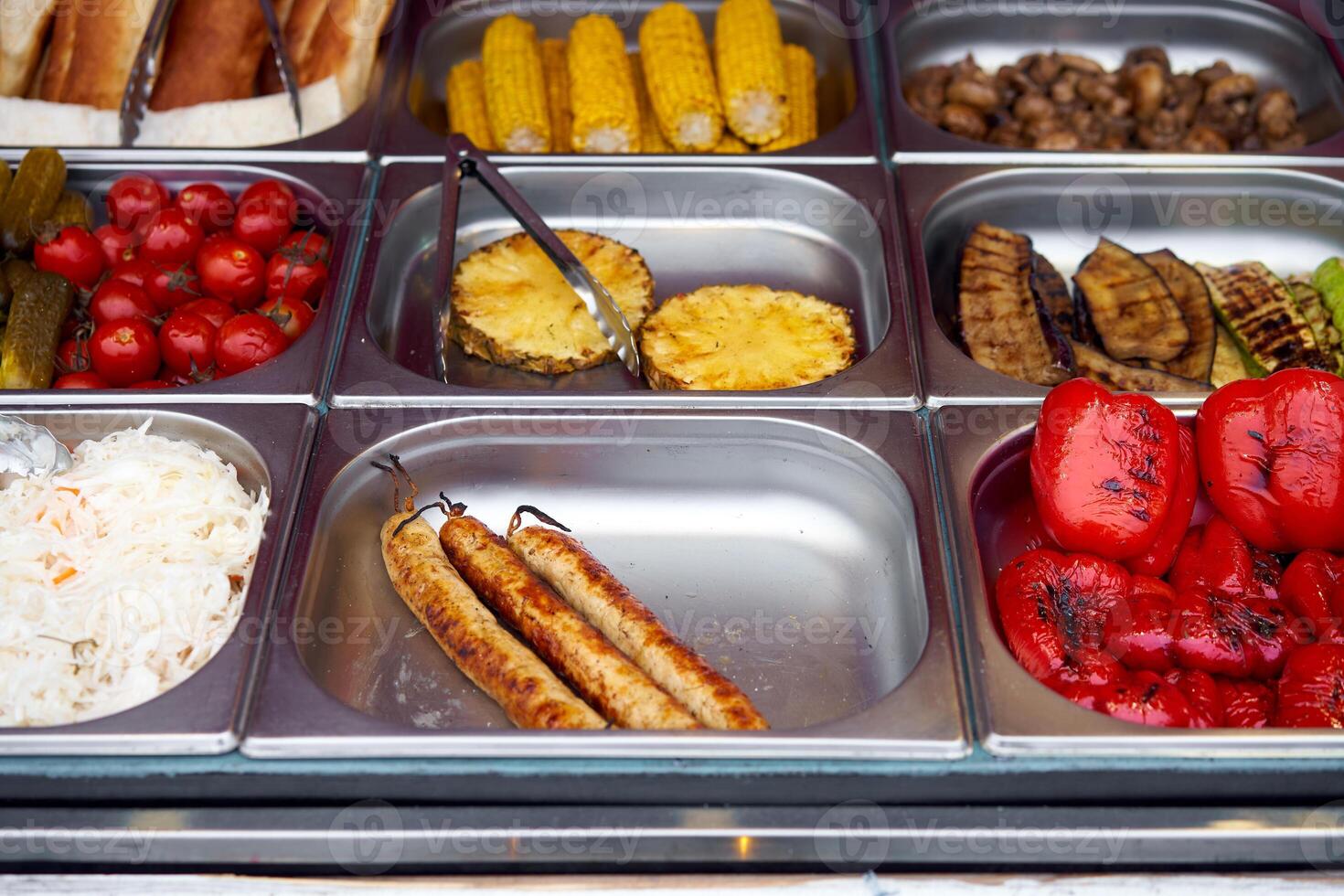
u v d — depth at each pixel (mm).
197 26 2334
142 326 1897
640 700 1448
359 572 1756
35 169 2102
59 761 1372
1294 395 1609
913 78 2719
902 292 2029
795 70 2605
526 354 2061
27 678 1488
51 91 2305
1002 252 2219
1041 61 2666
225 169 2258
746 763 1362
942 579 1570
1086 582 1594
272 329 1908
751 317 2105
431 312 2219
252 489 1781
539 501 1895
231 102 2312
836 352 2033
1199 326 2127
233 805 1390
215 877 1376
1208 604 1564
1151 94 2541
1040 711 1397
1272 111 2514
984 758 1373
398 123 2404
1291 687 1467
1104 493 1590
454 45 2744
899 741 1371
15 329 1882
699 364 1994
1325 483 1584
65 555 1630
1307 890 1371
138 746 1364
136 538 1642
